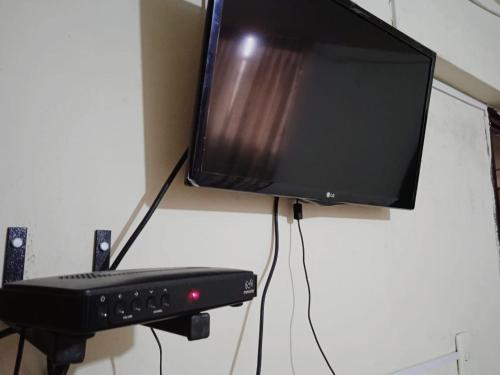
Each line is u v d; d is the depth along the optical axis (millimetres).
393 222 1318
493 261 1794
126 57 761
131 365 693
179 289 449
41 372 605
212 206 856
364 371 1107
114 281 412
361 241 1188
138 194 745
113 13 754
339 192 1022
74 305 356
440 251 1498
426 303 1377
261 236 936
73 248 660
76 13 710
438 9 1586
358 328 1116
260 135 842
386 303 1223
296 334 961
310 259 1034
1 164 610
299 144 923
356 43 1048
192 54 854
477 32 1790
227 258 863
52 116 665
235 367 834
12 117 627
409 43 1190
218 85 764
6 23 637
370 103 1104
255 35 819
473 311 1602
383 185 1162
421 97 1271
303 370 960
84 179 686
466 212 1690
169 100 809
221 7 748
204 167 748
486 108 1991
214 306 495
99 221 693
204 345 794
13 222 610
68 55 693
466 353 1476
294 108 908
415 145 1271
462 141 1762
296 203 1003
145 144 766
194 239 815
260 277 915
